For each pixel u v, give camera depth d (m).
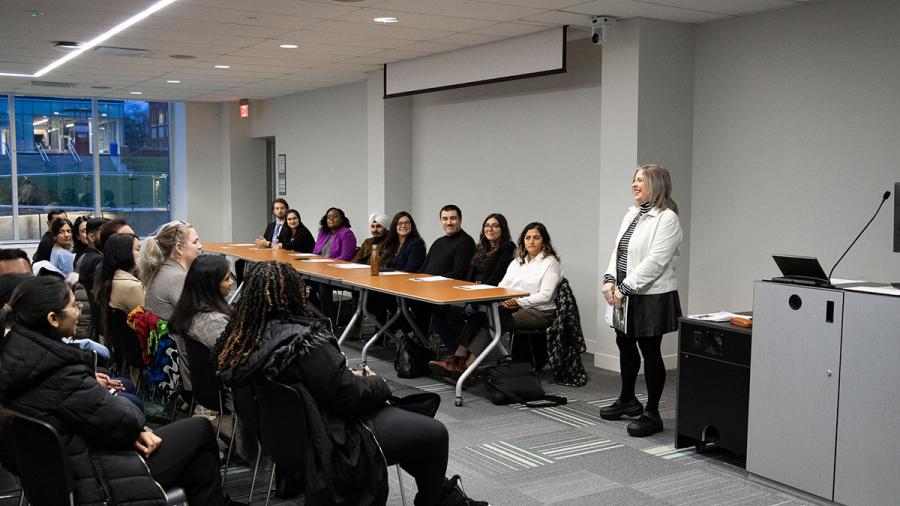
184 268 4.09
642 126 5.66
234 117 12.27
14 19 5.95
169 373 3.85
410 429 2.79
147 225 12.83
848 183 4.93
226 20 5.98
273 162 12.59
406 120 8.88
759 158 5.45
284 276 2.69
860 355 3.13
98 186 12.38
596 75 6.63
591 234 6.80
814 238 5.13
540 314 5.58
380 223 7.48
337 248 7.95
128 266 4.16
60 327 2.40
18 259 3.91
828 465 3.28
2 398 2.28
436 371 5.62
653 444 4.21
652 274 4.11
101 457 2.39
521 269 5.72
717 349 3.83
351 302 7.60
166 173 12.91
